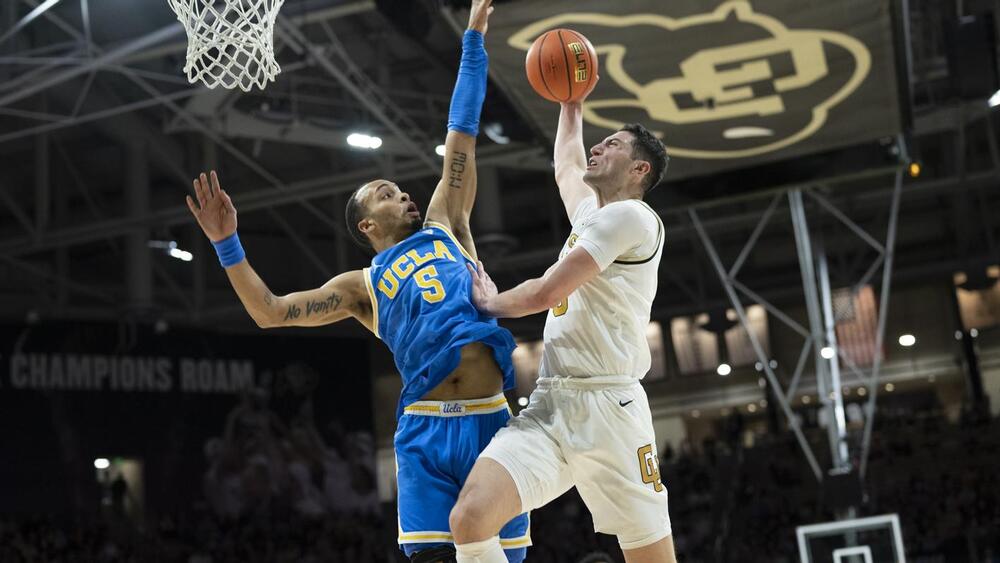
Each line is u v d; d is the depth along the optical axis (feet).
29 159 79.25
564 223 99.09
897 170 45.21
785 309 106.22
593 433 14.28
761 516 94.27
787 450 102.73
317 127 62.28
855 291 60.90
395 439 15.01
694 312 104.42
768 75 39.06
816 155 45.80
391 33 63.05
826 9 34.47
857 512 54.24
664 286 109.09
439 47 62.08
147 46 50.60
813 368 104.63
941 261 101.09
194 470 82.58
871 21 35.35
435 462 14.57
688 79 39.17
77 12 56.39
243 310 87.71
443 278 14.98
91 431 79.25
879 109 42.01
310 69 65.67
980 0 61.21
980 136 87.51
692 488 101.09
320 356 90.12
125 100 68.64
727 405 107.04
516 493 13.88
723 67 38.42
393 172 70.79
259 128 61.41
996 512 88.22
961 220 94.43
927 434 101.50
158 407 82.12
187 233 88.69
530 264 89.40
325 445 88.33
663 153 15.43
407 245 15.39
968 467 96.48
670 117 42.32
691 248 106.83
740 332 106.93
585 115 42.45
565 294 13.92
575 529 94.99
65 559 75.00
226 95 56.80
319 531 85.46
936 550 84.23
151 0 55.21
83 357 80.07
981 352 101.76
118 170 82.28
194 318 87.10
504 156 64.28
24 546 74.90
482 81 17.08
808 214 70.69
